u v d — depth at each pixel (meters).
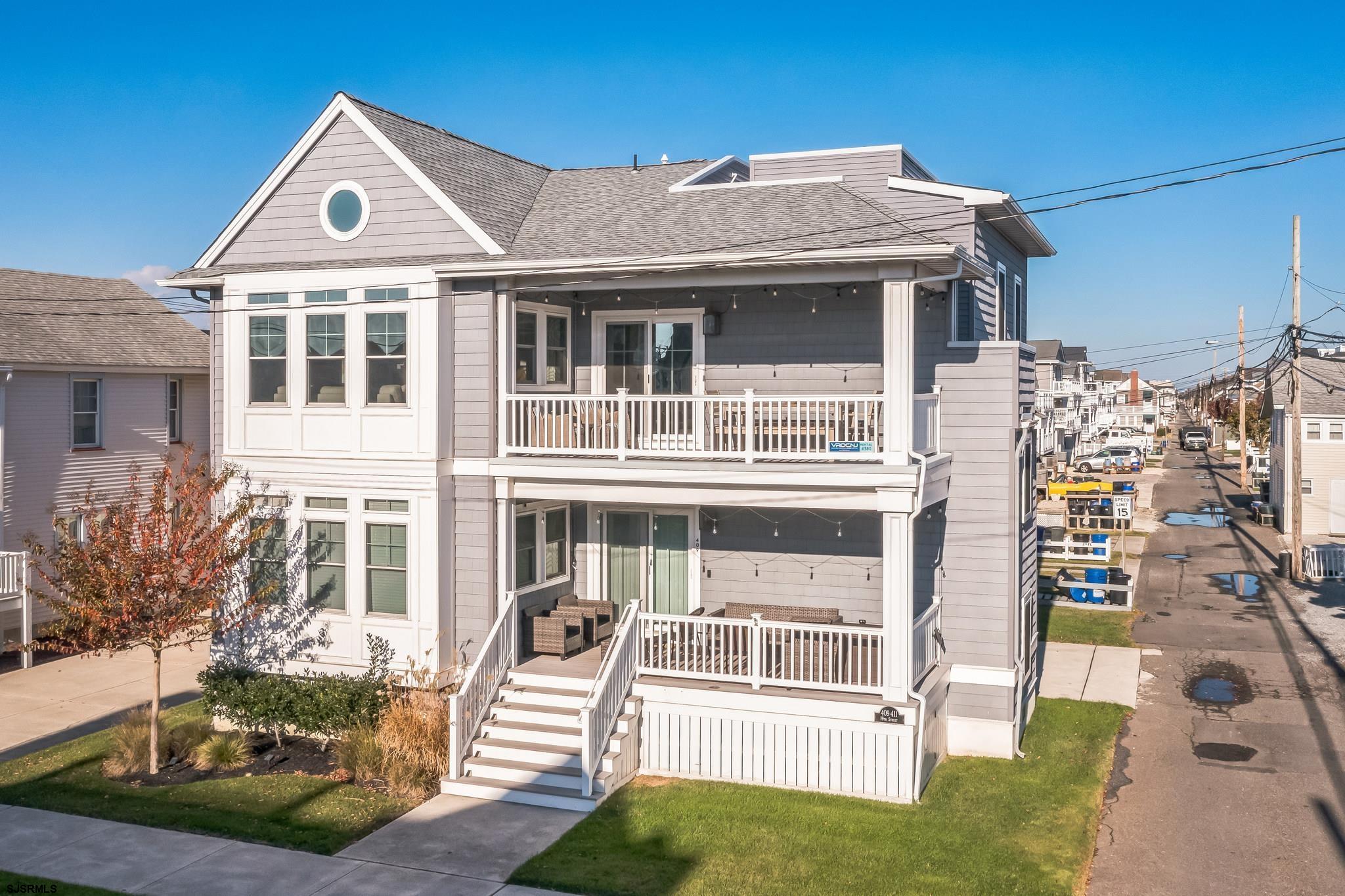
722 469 14.86
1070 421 73.25
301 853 12.23
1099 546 35.34
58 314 26.86
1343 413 41.22
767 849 12.41
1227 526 44.25
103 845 12.43
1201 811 14.13
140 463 27.06
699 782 14.70
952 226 17.80
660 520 18.31
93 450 25.69
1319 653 23.00
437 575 15.84
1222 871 12.26
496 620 15.98
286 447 16.69
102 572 14.51
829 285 17.14
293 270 16.50
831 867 11.95
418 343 15.87
